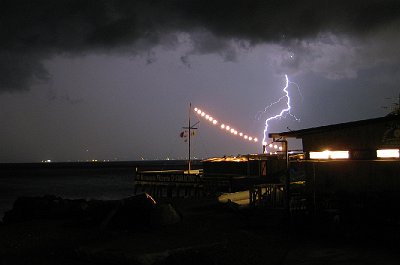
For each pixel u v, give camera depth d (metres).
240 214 17.38
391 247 11.70
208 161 39.53
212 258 10.44
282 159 33.81
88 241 13.40
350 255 10.94
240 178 32.06
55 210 20.38
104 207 17.14
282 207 16.52
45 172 162.88
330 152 15.27
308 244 12.48
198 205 21.34
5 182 93.19
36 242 13.95
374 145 14.33
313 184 15.59
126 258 10.27
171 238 12.19
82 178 112.19
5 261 11.48
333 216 13.91
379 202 13.35
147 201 15.68
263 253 11.30
